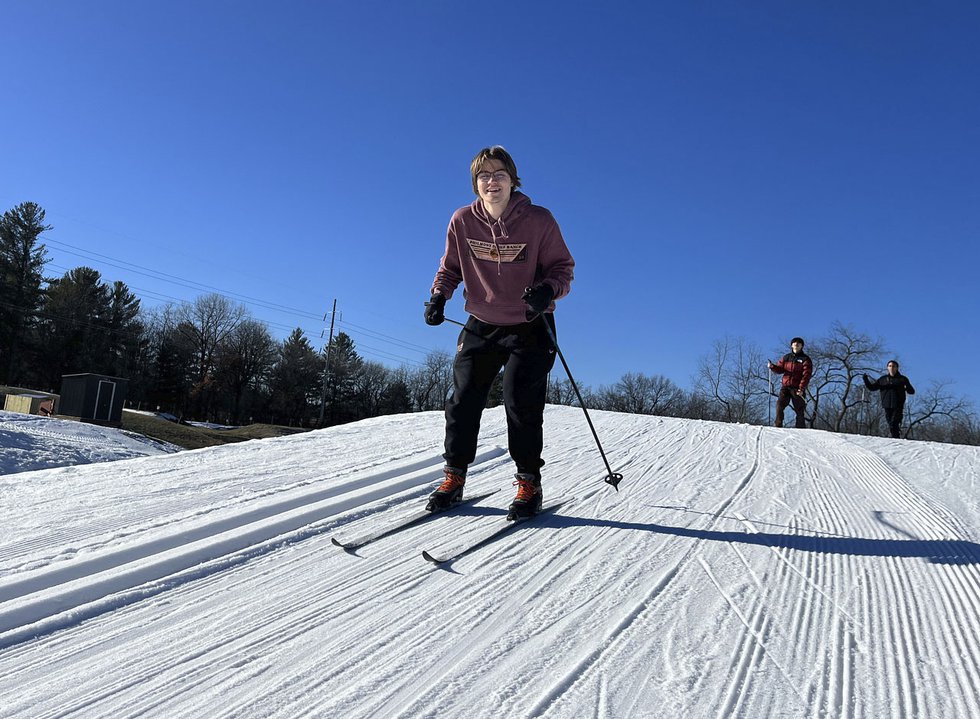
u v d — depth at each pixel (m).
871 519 4.05
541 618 2.43
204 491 4.19
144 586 2.67
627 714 1.82
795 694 1.96
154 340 66.88
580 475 4.95
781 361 12.18
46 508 3.81
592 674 2.03
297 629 2.32
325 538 3.32
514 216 3.49
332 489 4.19
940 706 1.93
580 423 8.25
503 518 3.67
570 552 3.15
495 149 3.45
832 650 2.26
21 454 11.48
